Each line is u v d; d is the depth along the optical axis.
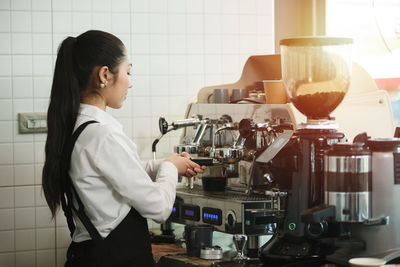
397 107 3.65
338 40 2.06
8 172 3.31
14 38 3.31
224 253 2.67
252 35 3.67
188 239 2.61
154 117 3.53
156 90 3.53
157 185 2.17
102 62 2.15
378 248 1.84
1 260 3.32
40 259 3.36
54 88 2.16
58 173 2.14
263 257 2.07
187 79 3.57
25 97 3.33
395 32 3.66
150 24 3.50
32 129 3.32
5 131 3.31
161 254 2.69
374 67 3.68
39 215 3.35
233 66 3.65
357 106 2.93
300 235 2.00
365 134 1.95
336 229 1.94
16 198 3.33
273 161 2.04
